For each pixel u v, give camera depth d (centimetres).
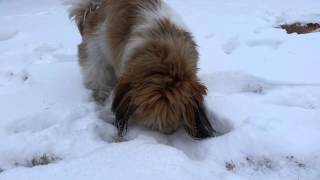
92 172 61
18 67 111
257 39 117
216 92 90
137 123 73
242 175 64
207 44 116
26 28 145
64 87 95
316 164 66
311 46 110
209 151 69
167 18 78
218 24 136
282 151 68
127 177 59
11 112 85
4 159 71
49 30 141
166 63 68
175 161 63
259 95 88
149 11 79
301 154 67
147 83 67
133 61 72
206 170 63
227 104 82
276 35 120
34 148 72
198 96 69
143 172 60
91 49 91
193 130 69
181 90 67
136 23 78
